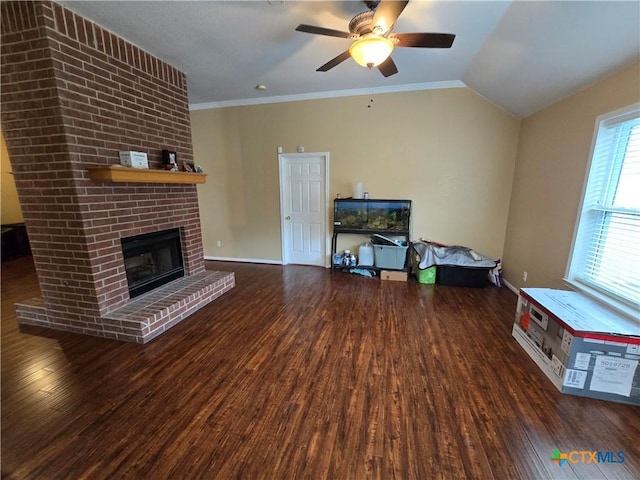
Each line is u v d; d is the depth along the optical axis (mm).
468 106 3889
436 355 2324
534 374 2092
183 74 3387
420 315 3031
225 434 1610
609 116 2260
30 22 2105
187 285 3316
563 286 2752
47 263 2572
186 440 1575
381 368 2162
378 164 4324
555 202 2936
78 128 2318
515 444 1541
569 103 2760
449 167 4098
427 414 1737
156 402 1842
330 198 4609
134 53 2762
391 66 2502
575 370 1853
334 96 4270
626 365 1770
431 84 3922
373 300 3432
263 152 4727
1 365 2203
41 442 1563
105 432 1624
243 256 5215
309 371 2135
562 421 1686
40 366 2191
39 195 2422
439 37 1918
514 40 2490
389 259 4164
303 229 4867
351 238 4652
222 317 2994
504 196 3980
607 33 1926
